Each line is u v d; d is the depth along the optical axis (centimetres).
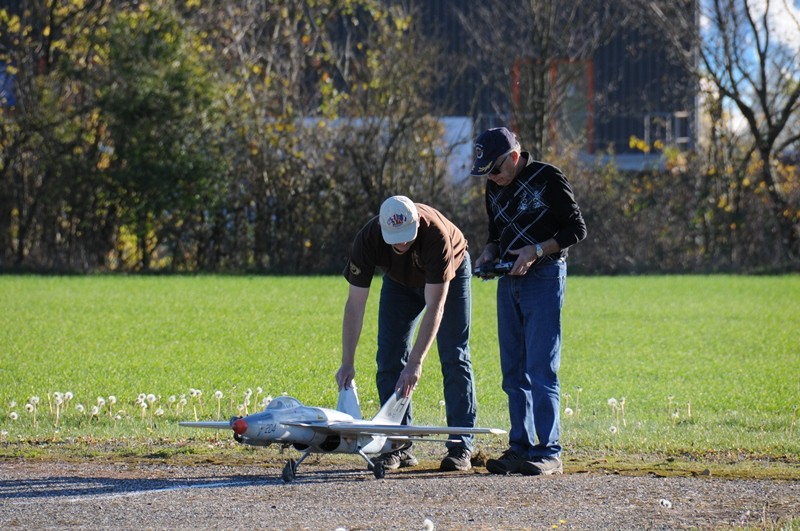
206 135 11131
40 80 11150
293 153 11294
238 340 5966
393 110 11312
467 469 2900
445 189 11262
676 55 12288
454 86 13250
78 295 8506
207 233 11406
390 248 2772
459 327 2892
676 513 2353
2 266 11150
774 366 5212
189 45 11338
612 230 11506
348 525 2245
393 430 2536
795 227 11619
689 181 11662
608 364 5256
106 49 11306
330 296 8612
